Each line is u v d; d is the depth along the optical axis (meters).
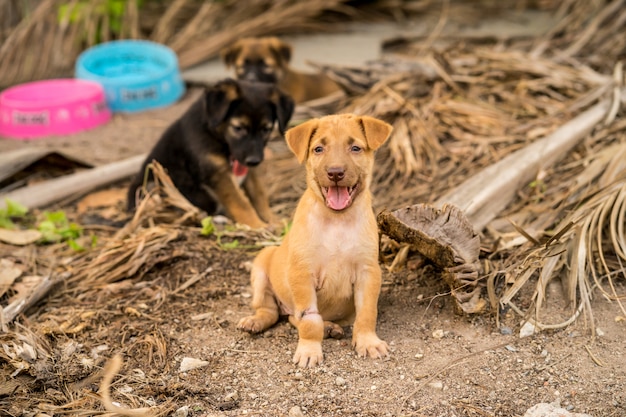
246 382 1.30
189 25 2.85
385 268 1.54
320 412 1.24
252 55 2.30
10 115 2.31
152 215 1.74
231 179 1.89
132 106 2.46
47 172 2.07
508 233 1.56
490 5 2.94
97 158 2.15
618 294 1.42
